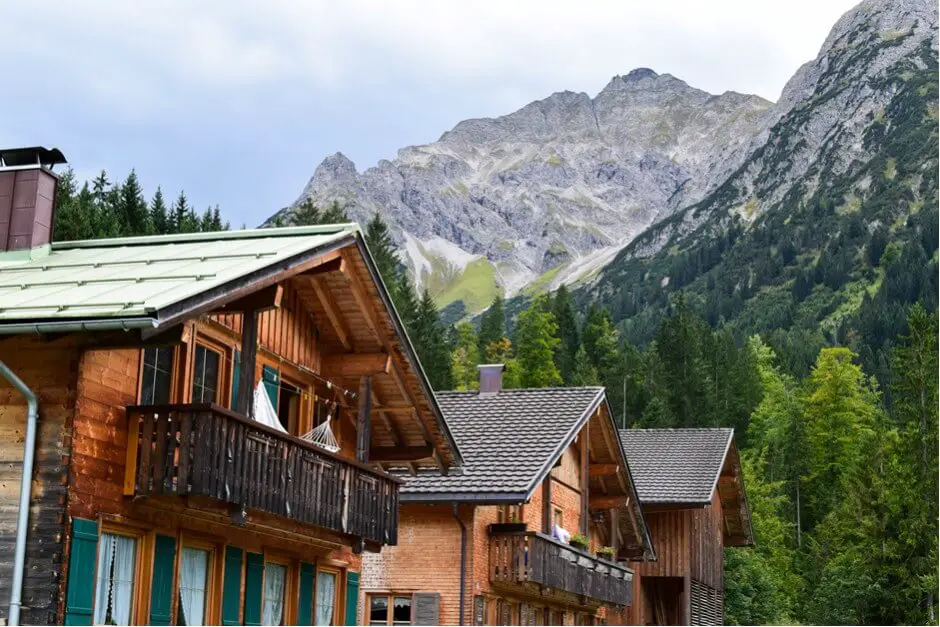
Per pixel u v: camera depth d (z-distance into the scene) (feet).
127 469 44.52
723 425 317.22
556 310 397.19
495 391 97.14
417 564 78.64
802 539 260.21
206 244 51.83
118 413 44.80
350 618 63.67
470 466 80.89
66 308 39.37
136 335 40.91
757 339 417.69
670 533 129.49
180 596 48.37
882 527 187.52
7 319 39.11
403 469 69.26
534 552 80.23
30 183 51.26
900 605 177.99
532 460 81.05
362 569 79.41
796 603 207.21
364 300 58.65
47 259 50.34
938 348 238.89
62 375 42.50
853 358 522.88
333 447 59.26
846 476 225.56
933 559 180.24
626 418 318.65
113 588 44.42
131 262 47.78
